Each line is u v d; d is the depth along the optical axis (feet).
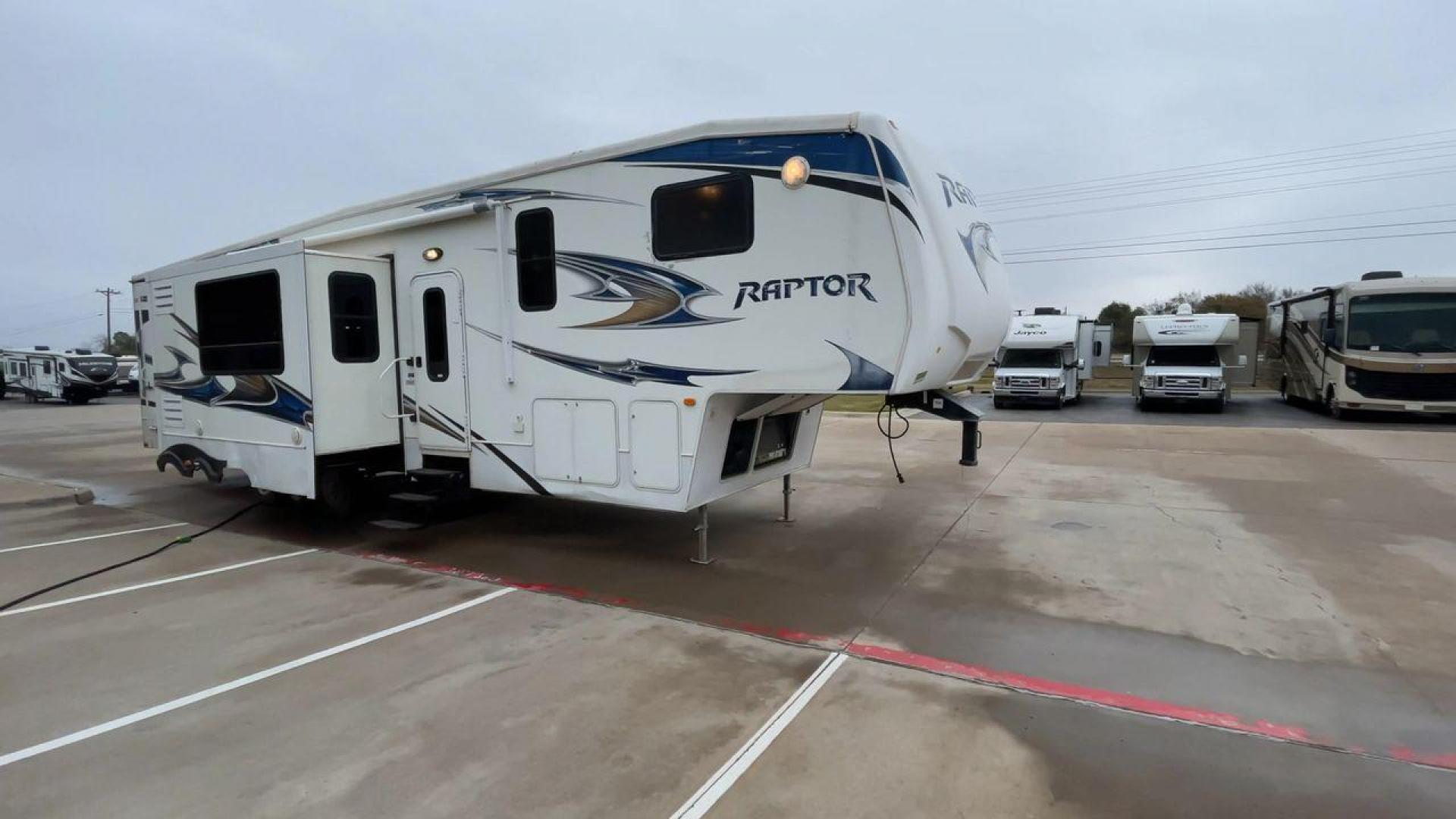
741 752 9.86
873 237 14.24
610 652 13.21
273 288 20.94
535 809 8.66
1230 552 19.19
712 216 15.76
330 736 10.39
